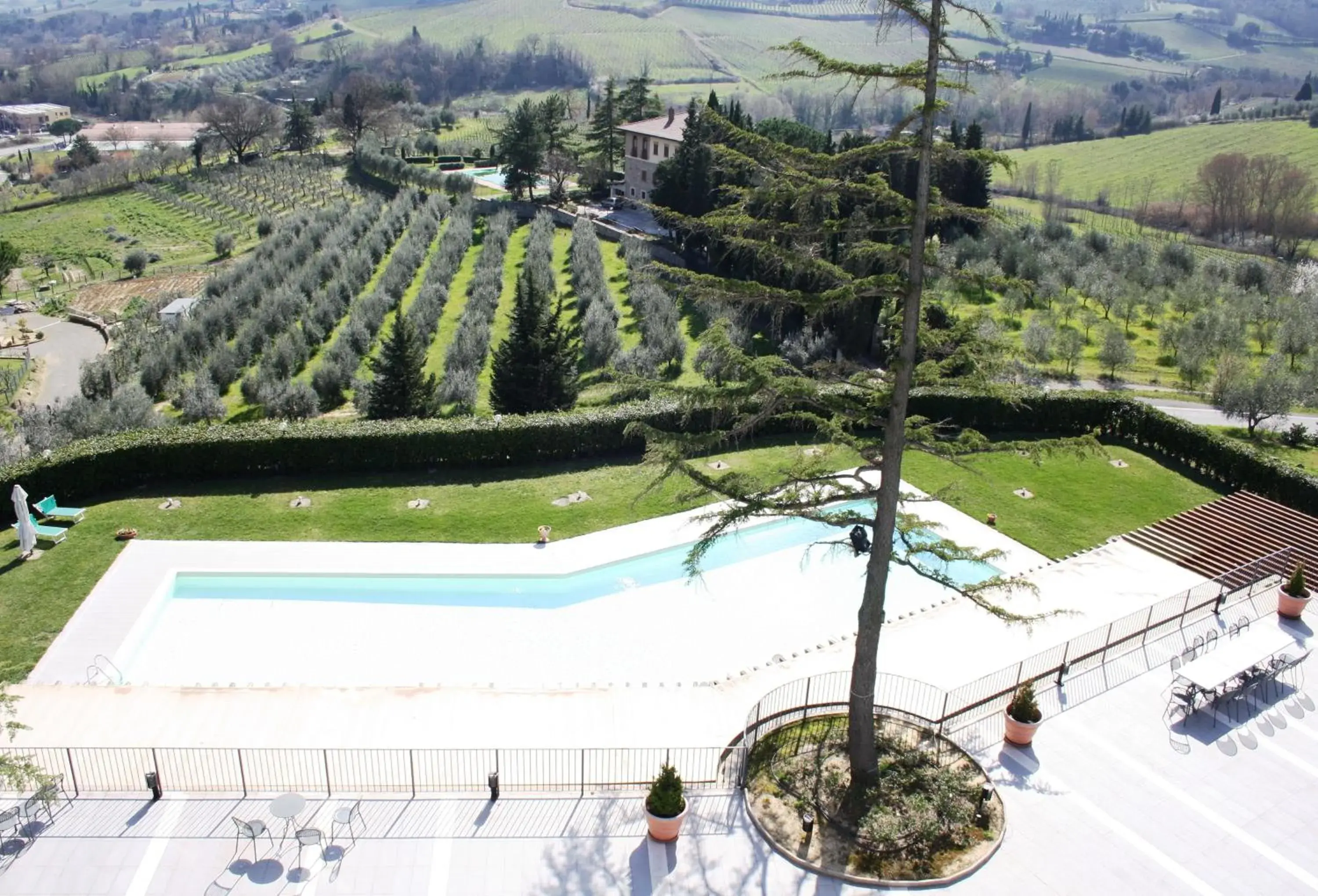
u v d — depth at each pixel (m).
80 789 17.16
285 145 143.12
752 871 15.74
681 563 28.08
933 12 14.05
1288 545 28.25
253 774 17.89
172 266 89.44
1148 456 36.44
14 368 59.31
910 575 27.59
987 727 19.66
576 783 17.92
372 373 48.66
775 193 15.02
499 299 60.41
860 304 47.44
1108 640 22.30
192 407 43.03
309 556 27.28
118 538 27.89
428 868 15.62
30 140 193.25
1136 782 18.14
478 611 25.28
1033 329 51.69
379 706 20.39
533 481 32.94
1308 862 16.39
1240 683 20.88
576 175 101.69
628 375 17.52
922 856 15.98
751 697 21.17
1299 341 50.84
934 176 15.91
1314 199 95.94
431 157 120.62
